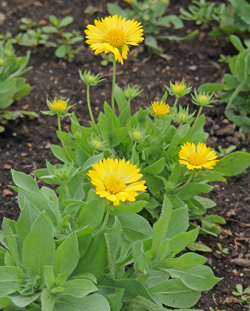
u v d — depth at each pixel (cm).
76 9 527
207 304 309
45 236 243
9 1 529
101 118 319
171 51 493
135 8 496
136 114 332
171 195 322
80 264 259
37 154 397
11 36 494
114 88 345
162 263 265
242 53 415
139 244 249
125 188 238
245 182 389
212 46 496
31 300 240
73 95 445
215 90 437
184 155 289
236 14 481
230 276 326
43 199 266
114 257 256
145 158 323
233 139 417
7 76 413
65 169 262
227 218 362
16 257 250
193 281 271
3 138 407
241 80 423
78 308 243
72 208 264
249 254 338
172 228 279
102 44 290
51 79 459
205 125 427
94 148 302
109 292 260
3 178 377
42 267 248
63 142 315
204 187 322
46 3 532
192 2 536
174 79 464
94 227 261
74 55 481
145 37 491
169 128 328
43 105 436
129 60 480
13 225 277
